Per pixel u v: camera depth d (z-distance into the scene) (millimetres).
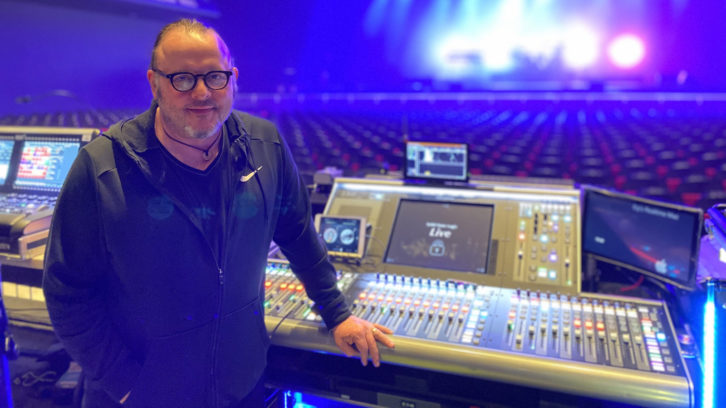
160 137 1223
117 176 1188
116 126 1234
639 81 18719
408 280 1853
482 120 14875
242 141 1327
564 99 18391
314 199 2379
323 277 1567
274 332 1639
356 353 1546
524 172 6125
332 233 2035
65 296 1214
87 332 1261
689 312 1767
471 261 1922
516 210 2006
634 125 11500
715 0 17328
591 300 1717
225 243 1304
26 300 2396
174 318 1303
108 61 14273
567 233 1911
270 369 1846
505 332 1554
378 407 1752
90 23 13766
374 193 2188
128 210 1194
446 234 2008
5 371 1106
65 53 13438
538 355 1442
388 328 1578
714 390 1190
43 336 2760
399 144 9609
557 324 1581
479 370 1458
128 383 1328
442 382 1738
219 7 18516
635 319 1604
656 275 1821
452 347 1489
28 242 2127
